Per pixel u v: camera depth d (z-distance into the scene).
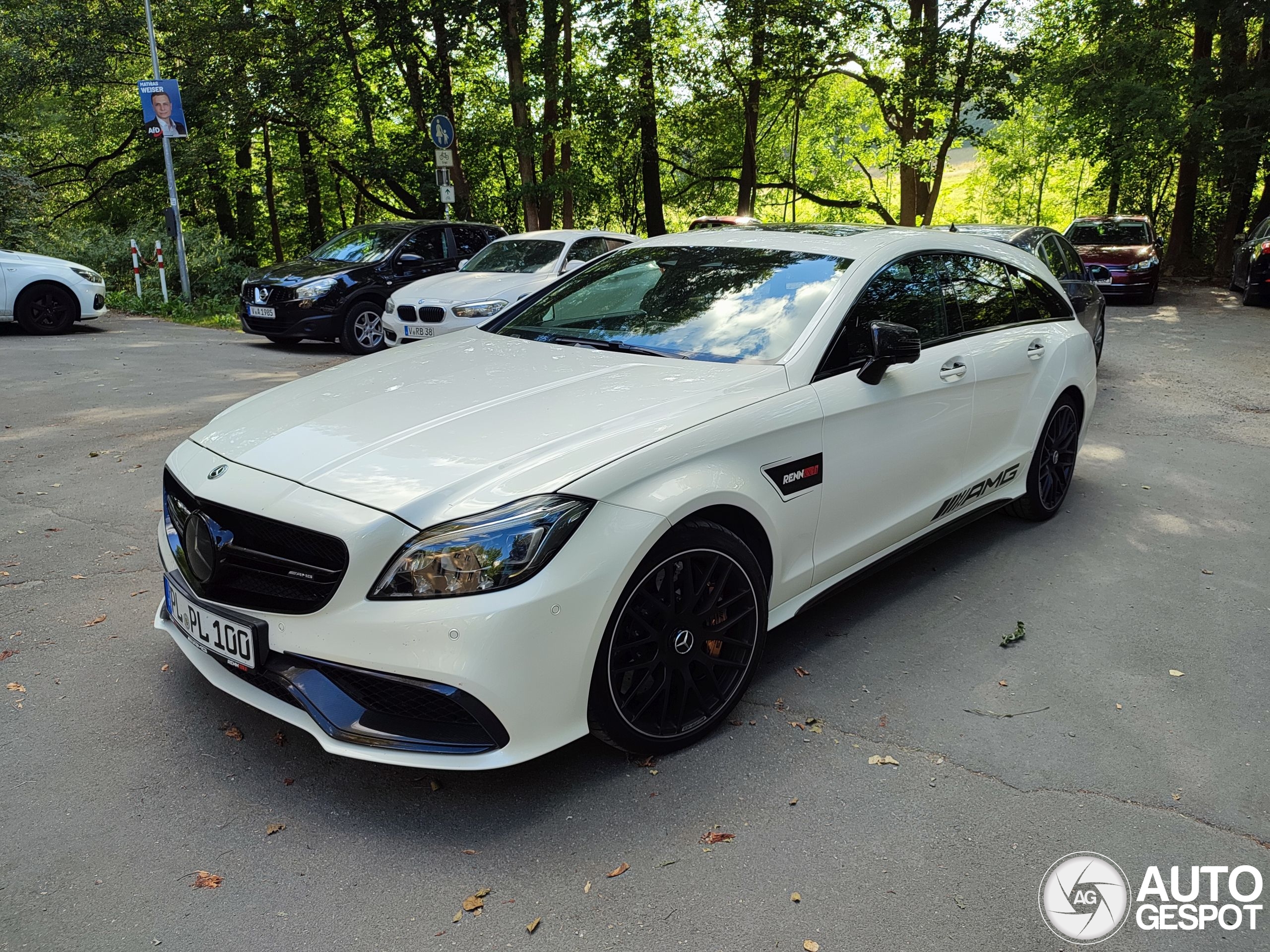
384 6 20.17
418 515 2.27
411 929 2.04
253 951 1.97
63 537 4.35
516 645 2.24
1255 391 8.59
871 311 3.47
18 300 11.13
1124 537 4.71
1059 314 4.94
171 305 14.20
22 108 24.23
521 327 3.84
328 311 10.41
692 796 2.53
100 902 2.09
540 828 2.38
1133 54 20.72
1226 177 22.98
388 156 22.12
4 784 2.50
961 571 4.25
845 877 2.23
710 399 2.85
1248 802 2.56
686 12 21.33
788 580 3.10
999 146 23.52
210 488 2.55
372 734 2.28
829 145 33.81
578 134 19.95
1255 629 3.66
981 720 2.96
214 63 21.23
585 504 2.37
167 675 3.11
